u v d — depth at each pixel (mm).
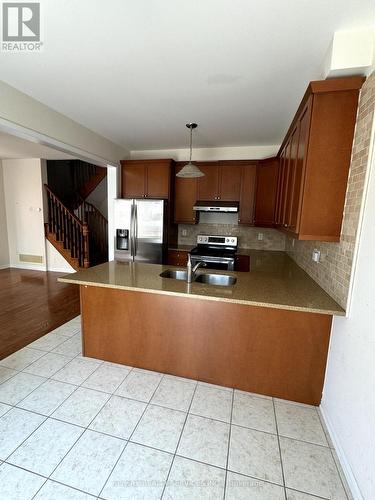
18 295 4148
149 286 2088
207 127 3281
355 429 1365
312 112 1678
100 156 3707
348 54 1525
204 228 4688
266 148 4102
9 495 1269
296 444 1607
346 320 1589
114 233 4262
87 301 2379
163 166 4191
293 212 2059
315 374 1912
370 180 1376
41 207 5500
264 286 2148
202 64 1917
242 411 1858
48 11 1433
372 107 1401
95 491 1302
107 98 2502
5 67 1981
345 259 1647
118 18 1473
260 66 1926
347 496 1322
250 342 2010
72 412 1800
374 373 1219
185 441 1601
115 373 2240
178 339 2180
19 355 2480
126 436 1622
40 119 2602
